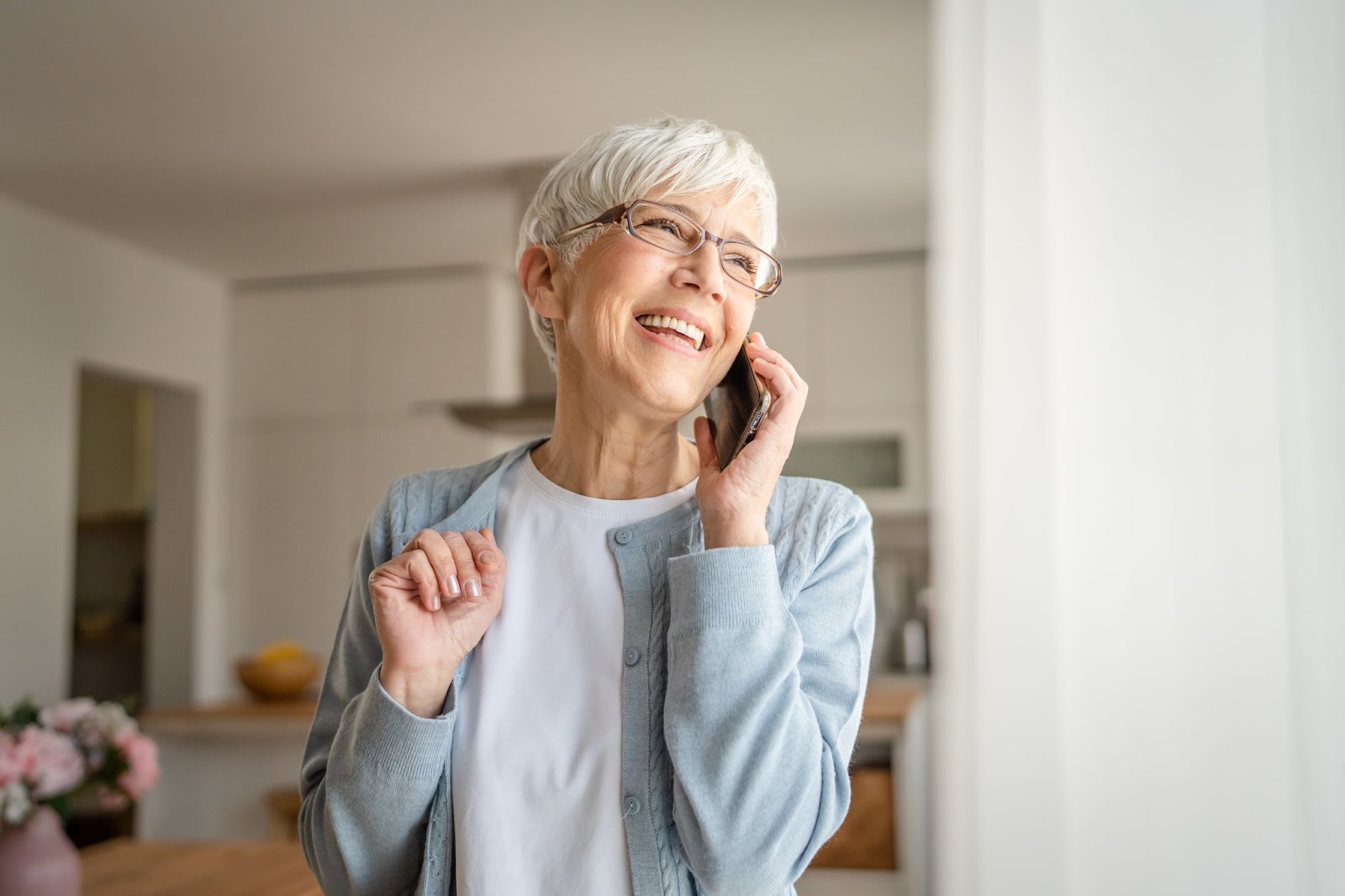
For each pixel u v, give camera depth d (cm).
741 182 94
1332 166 127
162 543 494
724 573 87
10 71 304
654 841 87
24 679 401
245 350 508
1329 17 128
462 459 483
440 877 90
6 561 395
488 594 93
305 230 439
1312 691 122
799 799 84
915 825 300
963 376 137
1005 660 131
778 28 284
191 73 308
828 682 92
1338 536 123
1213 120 132
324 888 98
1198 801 126
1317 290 126
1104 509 132
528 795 89
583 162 97
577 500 98
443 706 93
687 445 104
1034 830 129
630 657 91
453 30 285
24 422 404
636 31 285
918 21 280
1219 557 128
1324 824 120
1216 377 129
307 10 274
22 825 165
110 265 445
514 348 512
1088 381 134
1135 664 129
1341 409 124
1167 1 135
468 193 401
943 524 136
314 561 493
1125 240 134
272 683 369
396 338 492
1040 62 139
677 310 91
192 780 340
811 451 479
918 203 415
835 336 473
